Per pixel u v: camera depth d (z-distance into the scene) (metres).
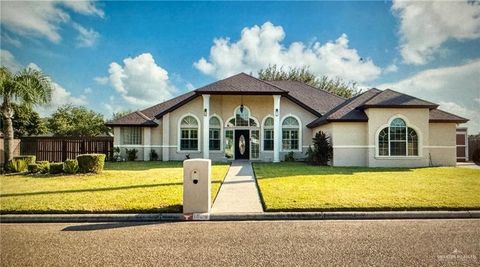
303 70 44.06
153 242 5.13
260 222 6.50
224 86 21.36
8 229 6.00
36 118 37.38
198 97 23.33
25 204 7.45
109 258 4.41
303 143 23.28
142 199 8.08
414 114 17.95
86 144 23.19
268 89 21.19
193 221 6.63
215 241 5.17
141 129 23.62
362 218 6.76
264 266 4.09
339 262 4.21
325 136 19.31
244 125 23.47
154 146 23.67
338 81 43.19
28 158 15.25
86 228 6.05
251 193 9.29
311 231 5.74
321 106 24.34
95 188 9.87
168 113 23.19
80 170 13.95
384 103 17.77
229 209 7.23
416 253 4.54
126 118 23.55
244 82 22.08
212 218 6.74
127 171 14.99
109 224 6.38
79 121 45.66
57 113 45.53
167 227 6.11
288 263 4.19
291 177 12.44
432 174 13.59
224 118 23.48
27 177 12.85
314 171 14.88
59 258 4.43
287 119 23.44
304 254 4.52
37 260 4.36
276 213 6.80
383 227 5.99
